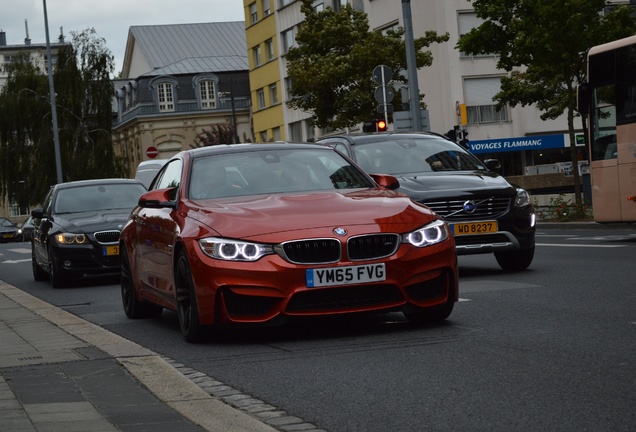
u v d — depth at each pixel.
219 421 5.60
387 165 15.29
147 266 10.56
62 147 71.69
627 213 19.86
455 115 55.19
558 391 5.98
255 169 10.01
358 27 44.06
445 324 9.17
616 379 6.22
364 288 8.45
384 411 5.76
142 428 5.40
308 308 8.41
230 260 8.45
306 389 6.57
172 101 95.25
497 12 30.98
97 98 72.44
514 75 40.66
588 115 20.59
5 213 116.88
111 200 19.38
